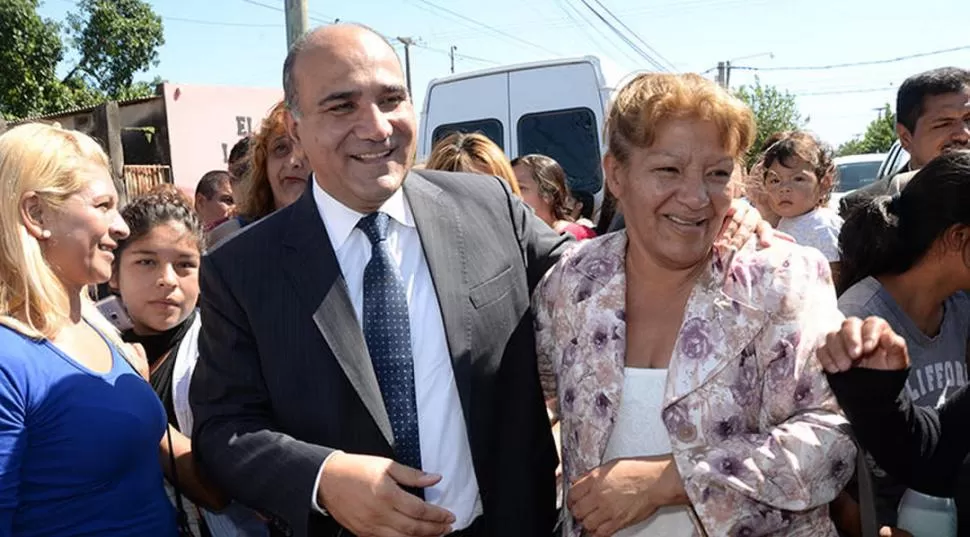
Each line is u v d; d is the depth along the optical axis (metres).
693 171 1.50
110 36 18.89
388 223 1.82
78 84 18.58
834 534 1.62
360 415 1.67
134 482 1.67
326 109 1.67
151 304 2.22
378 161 1.70
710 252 1.60
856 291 1.87
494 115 6.15
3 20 15.70
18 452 1.49
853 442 1.49
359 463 1.56
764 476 1.42
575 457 1.70
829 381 1.45
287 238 1.77
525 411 1.84
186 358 2.18
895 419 1.45
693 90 1.49
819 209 4.04
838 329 1.48
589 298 1.69
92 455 1.58
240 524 2.07
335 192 1.77
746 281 1.53
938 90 2.89
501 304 1.83
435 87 6.43
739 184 1.72
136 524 1.67
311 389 1.68
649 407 1.61
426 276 1.82
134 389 1.74
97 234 1.69
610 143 1.62
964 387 1.59
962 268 1.75
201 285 1.79
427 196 1.89
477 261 1.84
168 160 11.20
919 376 1.83
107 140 9.07
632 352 1.66
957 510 1.59
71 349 1.65
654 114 1.49
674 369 1.54
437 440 1.75
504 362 1.82
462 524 1.78
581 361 1.67
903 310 1.84
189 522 2.13
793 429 1.45
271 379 1.70
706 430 1.51
